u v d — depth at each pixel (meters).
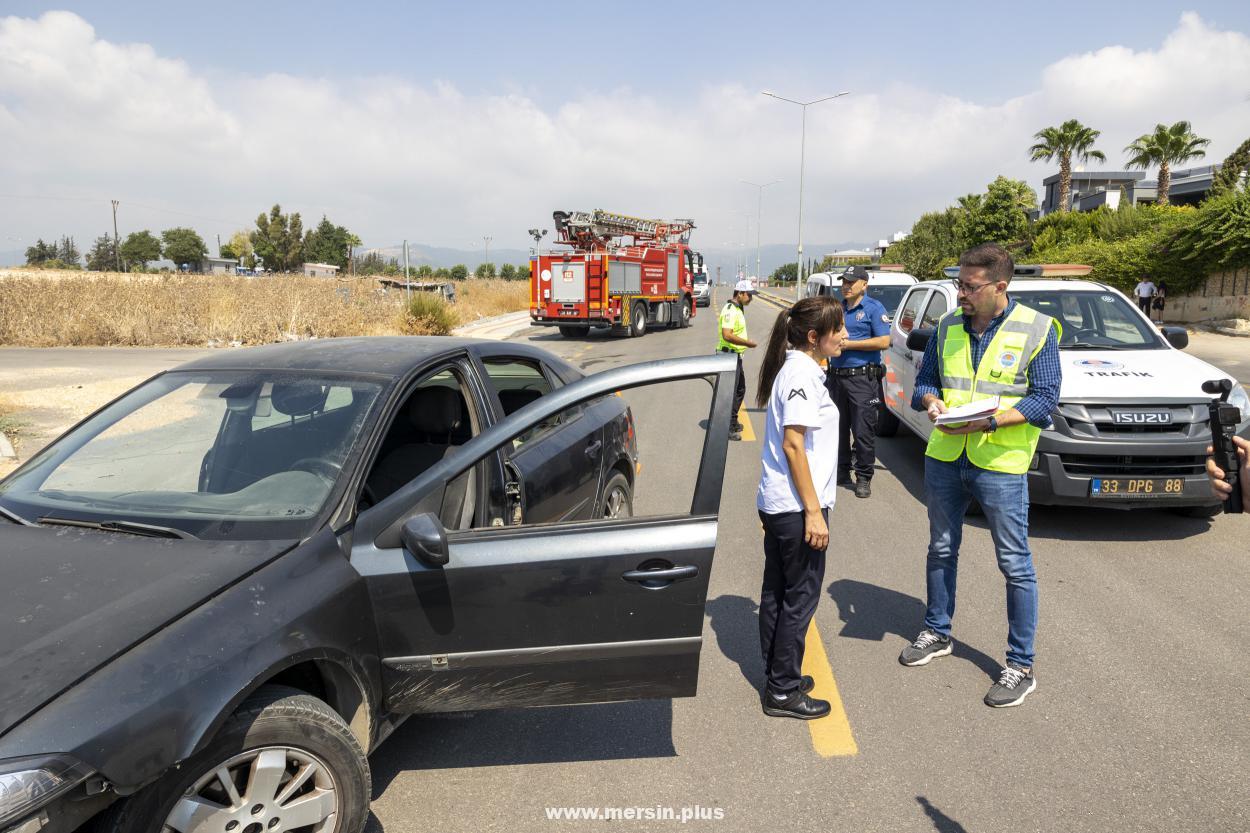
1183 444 5.13
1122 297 6.58
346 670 2.45
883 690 3.60
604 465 4.19
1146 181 58.16
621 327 22.75
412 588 2.57
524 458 3.45
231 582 2.33
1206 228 23.70
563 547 2.62
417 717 3.44
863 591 4.70
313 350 3.62
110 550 2.50
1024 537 3.52
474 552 2.60
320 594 2.41
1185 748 3.11
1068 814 2.74
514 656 2.64
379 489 3.54
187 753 1.95
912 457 8.05
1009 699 3.44
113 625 2.11
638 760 3.11
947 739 3.21
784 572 3.29
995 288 3.50
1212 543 5.35
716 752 3.15
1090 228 35.69
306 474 2.83
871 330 6.38
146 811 2.00
